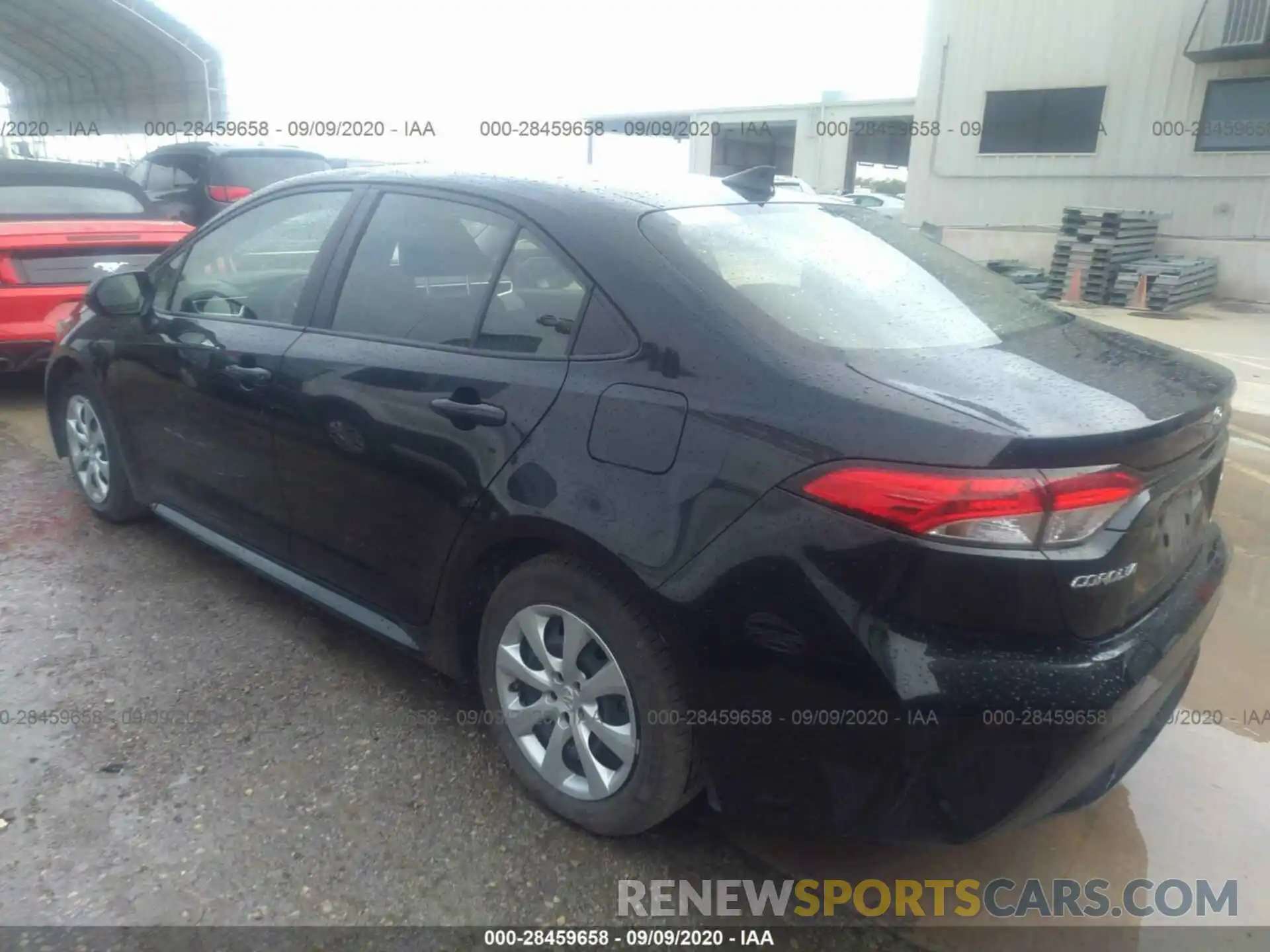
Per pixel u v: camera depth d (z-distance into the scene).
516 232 2.65
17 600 3.65
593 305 2.42
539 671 2.56
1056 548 1.90
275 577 3.38
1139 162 15.77
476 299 2.68
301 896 2.31
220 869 2.38
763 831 2.60
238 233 3.49
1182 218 15.43
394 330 2.86
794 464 2.01
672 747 2.28
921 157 18.33
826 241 2.77
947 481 1.86
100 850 2.42
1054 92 16.56
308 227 3.24
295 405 3.04
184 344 3.51
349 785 2.70
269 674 3.23
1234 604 3.94
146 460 3.90
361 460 2.85
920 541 1.88
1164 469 2.09
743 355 2.16
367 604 3.04
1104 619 2.00
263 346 3.18
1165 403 2.12
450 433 2.59
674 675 2.24
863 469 1.93
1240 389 8.19
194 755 2.80
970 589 1.89
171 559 4.06
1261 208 14.70
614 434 2.27
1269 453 6.09
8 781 2.66
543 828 2.57
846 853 2.54
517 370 2.49
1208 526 2.60
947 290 2.71
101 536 4.26
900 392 2.03
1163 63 15.24
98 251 5.80
